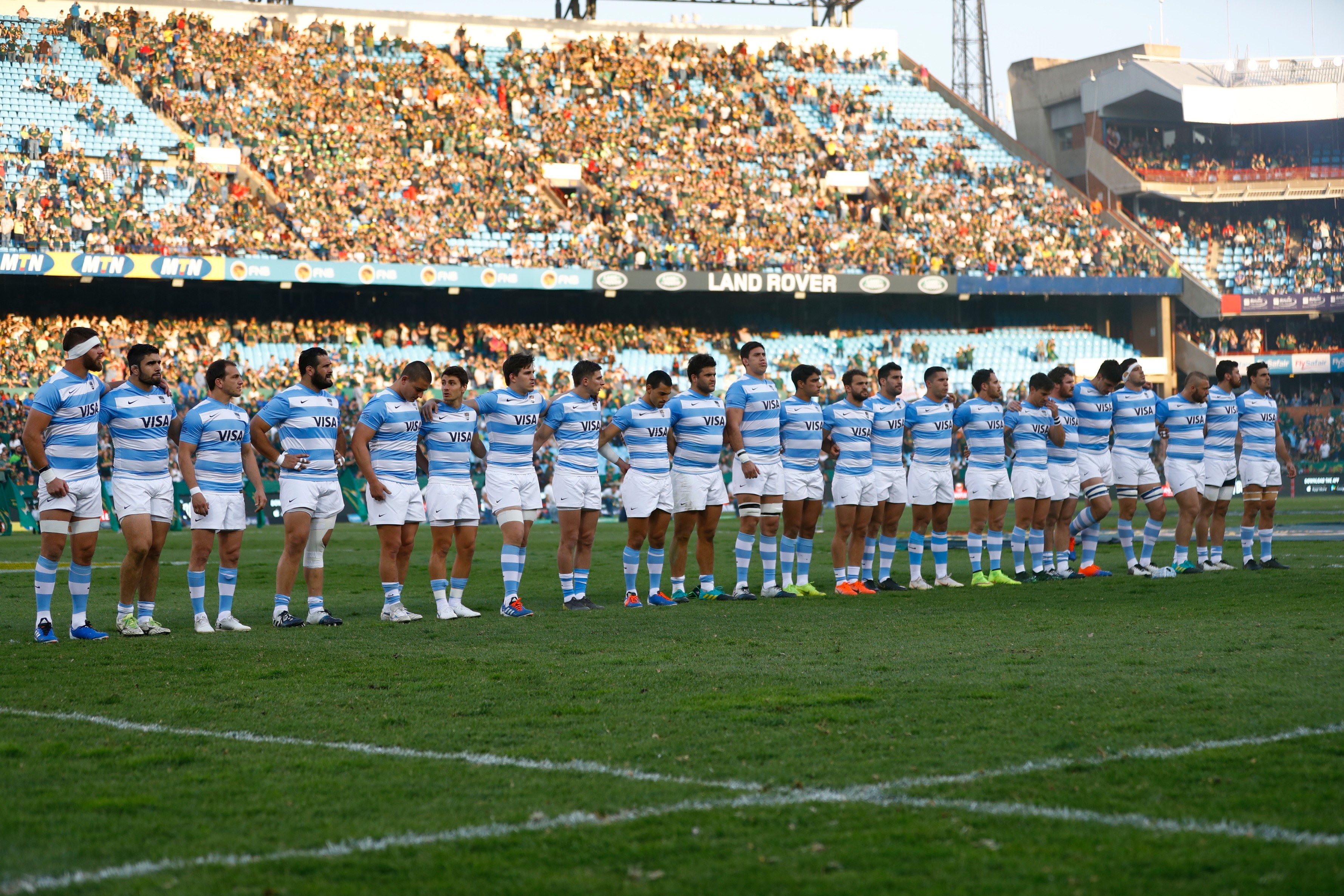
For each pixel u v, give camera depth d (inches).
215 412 406.6
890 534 536.4
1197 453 560.1
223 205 1397.6
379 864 159.3
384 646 358.0
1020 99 1952.5
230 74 1535.4
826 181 1684.3
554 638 370.9
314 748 225.5
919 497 529.3
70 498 375.6
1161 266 1663.4
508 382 453.1
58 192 1339.8
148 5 1558.8
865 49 1910.7
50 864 160.4
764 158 1692.9
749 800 186.9
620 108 1694.1
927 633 369.1
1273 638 339.9
